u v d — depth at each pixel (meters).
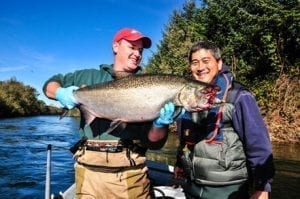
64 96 3.01
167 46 31.22
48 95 3.13
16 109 67.06
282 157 12.07
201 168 3.25
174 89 2.98
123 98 3.01
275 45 19.11
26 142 18.77
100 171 2.96
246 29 19.97
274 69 19.59
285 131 17.11
